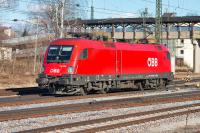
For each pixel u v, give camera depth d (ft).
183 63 391.04
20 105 73.61
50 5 228.22
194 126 55.26
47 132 47.24
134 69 111.24
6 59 200.85
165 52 123.95
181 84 142.82
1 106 71.31
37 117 58.75
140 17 255.91
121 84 108.47
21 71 164.55
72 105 73.97
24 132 46.16
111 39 108.68
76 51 94.63
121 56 106.73
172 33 257.14
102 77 101.04
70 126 51.08
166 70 124.06
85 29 273.75
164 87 125.29
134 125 54.08
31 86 124.06
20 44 303.48
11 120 55.52
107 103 78.18
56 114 61.82
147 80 117.39
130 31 262.47
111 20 266.77
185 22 250.57
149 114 64.80
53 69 94.94
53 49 96.89
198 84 133.59
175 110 70.69
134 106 74.95
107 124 54.08
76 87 95.45
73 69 93.76
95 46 99.09
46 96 93.04
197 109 70.59
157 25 176.35
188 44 393.91
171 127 54.54
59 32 192.34
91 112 65.67
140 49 113.39
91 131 47.98
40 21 236.63
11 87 118.62
